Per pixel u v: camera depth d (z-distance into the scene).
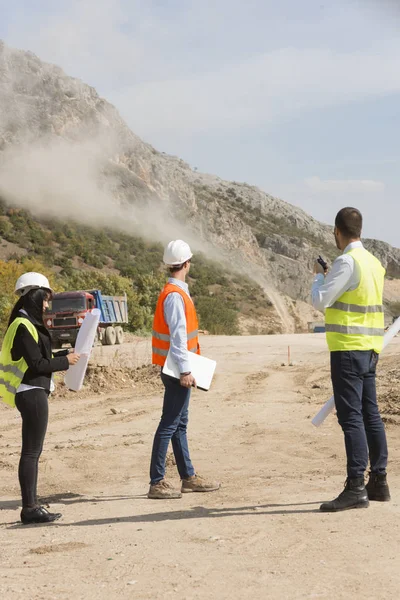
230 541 4.50
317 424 5.91
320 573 3.71
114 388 18.48
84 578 3.84
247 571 3.80
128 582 3.71
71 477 7.96
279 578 3.65
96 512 5.94
